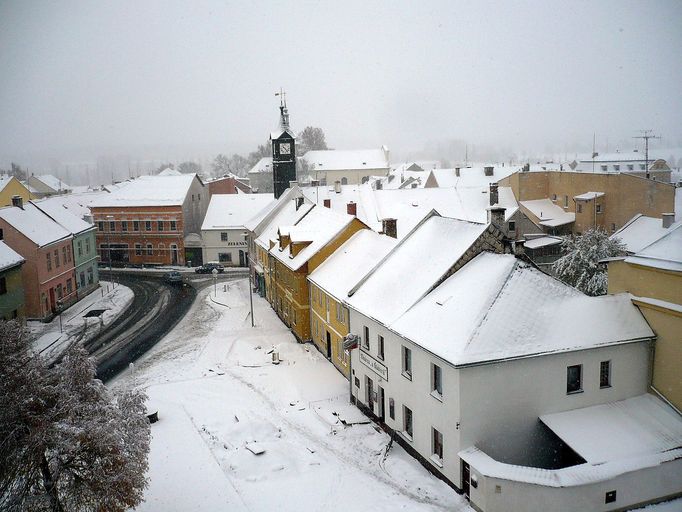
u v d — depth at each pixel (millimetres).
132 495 20109
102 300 62125
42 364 20938
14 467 18703
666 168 116125
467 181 90500
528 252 61719
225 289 64812
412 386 27312
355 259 40219
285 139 71688
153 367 41125
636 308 27016
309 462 27219
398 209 65312
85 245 65000
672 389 25719
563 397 25078
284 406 33906
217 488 25109
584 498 21484
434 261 30391
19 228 53125
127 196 83000
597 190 67000
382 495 24328
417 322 27156
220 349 44188
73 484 19406
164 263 81625
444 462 24875
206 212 88375
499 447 24219
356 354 33688
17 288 49750
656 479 22375
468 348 23578
